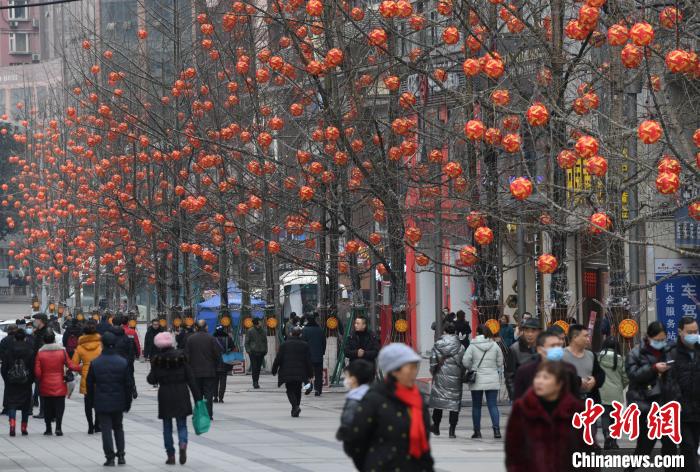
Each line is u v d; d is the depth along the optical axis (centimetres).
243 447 3897
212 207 6812
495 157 4566
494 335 4738
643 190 4372
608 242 3831
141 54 8788
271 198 6175
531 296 7538
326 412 5262
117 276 10362
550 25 4256
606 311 4038
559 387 1861
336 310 6881
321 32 5269
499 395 5675
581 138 2934
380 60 5638
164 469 3375
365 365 2127
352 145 5244
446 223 5394
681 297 5884
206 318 9544
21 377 4388
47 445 4097
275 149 7350
